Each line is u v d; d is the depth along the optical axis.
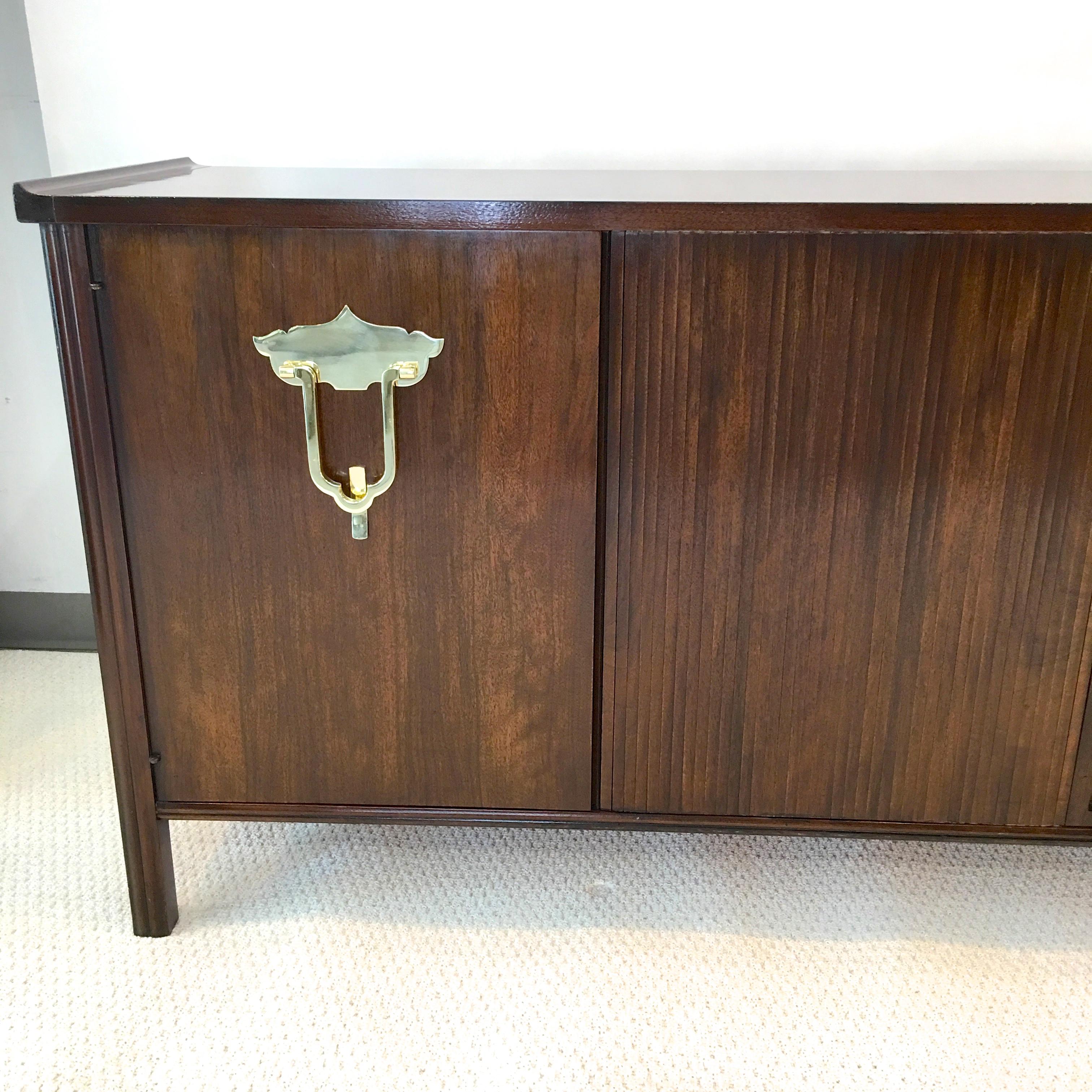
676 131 1.07
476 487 0.75
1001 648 0.77
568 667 0.79
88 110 1.09
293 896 0.93
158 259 0.70
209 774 0.84
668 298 0.69
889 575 0.76
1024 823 0.82
